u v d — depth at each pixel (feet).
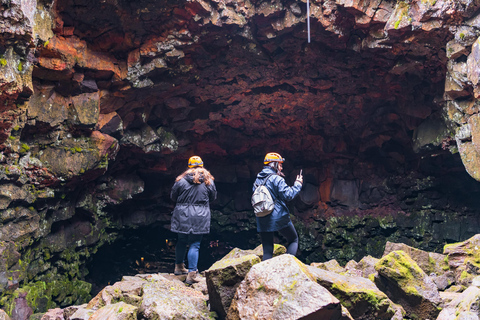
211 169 53.93
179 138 42.78
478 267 16.05
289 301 9.70
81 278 37.63
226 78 36.32
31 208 27.48
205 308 12.73
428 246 47.98
